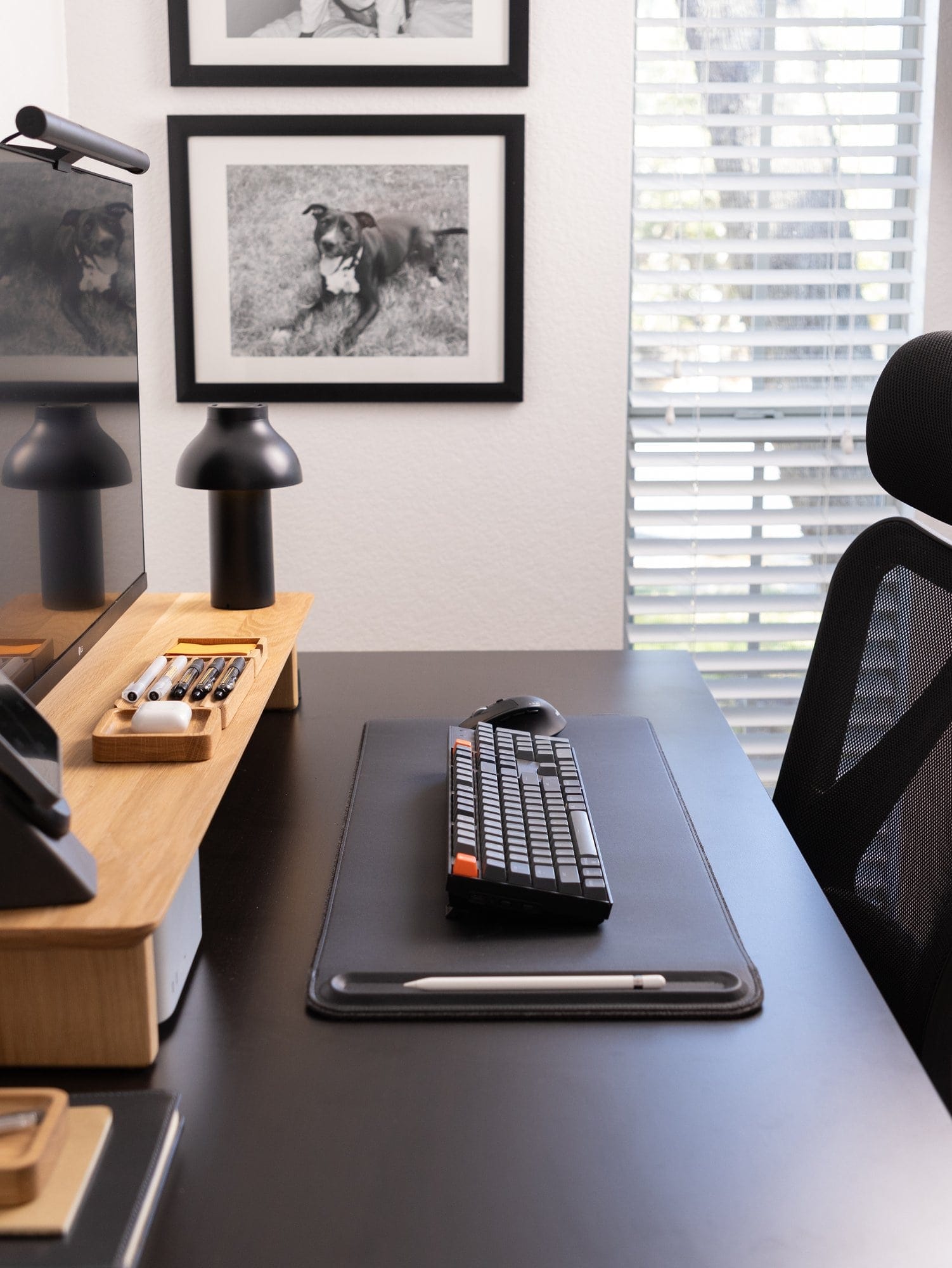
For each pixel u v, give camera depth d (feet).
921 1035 2.87
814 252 6.95
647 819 3.25
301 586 7.07
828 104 6.92
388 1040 2.32
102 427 3.69
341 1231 1.82
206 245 6.66
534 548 7.07
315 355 6.79
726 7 6.74
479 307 6.74
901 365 3.43
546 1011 2.39
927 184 6.87
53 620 3.16
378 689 4.49
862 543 3.72
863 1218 1.85
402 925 2.68
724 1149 2.01
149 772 2.90
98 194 3.70
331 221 6.64
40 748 2.43
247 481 4.11
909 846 3.15
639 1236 1.81
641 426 7.14
